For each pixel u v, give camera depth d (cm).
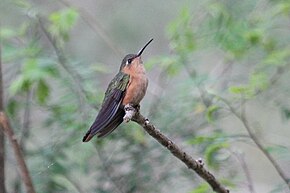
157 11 1573
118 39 1562
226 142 986
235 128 1249
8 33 1136
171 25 1180
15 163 1138
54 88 1234
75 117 1111
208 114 1045
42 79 1100
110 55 1508
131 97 811
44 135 1167
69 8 1141
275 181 1371
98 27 1380
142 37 1570
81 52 1495
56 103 1129
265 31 1166
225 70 1200
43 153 1127
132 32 1571
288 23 1239
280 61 1100
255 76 1047
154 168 1152
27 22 1159
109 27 1575
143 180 1141
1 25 1320
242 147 1423
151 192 1138
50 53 1152
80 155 1119
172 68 1167
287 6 1166
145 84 830
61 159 1124
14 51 1123
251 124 1248
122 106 806
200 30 1178
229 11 1198
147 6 1577
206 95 1145
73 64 1134
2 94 1013
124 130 1148
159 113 1177
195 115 1167
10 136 827
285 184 959
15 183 1146
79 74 1128
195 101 1162
